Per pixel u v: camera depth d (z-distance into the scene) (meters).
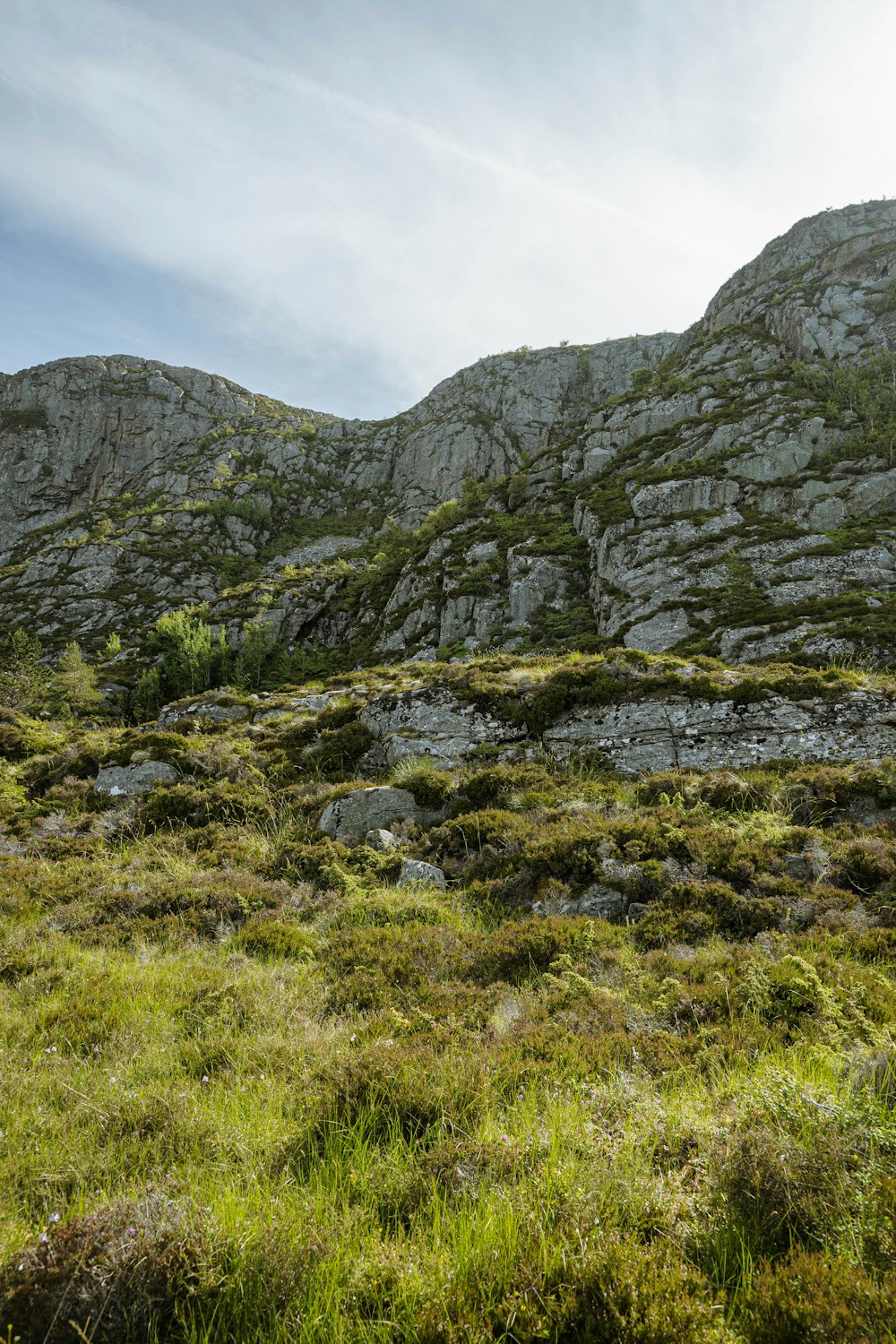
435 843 12.83
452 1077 5.10
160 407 156.75
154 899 10.93
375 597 72.31
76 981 7.80
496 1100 4.93
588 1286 2.99
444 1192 3.89
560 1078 5.27
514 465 121.06
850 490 43.69
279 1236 3.39
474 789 14.88
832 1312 2.67
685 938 8.47
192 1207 3.57
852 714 15.39
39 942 9.45
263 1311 3.07
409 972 7.91
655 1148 4.25
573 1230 3.32
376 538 115.94
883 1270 2.96
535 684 19.06
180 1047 6.15
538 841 11.41
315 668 62.72
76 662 57.53
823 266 77.81
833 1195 3.48
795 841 10.84
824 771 13.18
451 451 126.75
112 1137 4.54
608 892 9.91
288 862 12.68
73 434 149.00
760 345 71.81
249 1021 6.68
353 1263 3.29
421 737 18.33
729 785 13.12
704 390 65.56
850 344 62.03
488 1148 4.18
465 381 151.50
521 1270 3.15
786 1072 4.75
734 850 10.44
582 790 14.27
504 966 8.06
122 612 85.19
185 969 8.40
